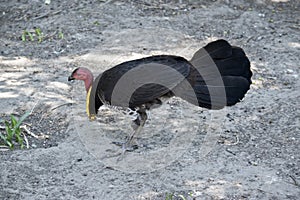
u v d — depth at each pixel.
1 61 19.88
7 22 22.56
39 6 23.62
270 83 18.62
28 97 17.75
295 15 23.30
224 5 23.86
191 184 14.03
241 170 14.57
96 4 23.77
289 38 21.53
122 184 14.05
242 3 24.09
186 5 23.83
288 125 16.47
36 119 16.72
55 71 19.27
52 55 20.30
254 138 15.91
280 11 23.61
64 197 13.55
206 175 14.38
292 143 15.68
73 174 14.39
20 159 14.90
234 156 15.12
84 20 22.56
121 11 23.23
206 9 23.53
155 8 23.52
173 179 14.23
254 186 13.97
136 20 22.55
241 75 14.60
